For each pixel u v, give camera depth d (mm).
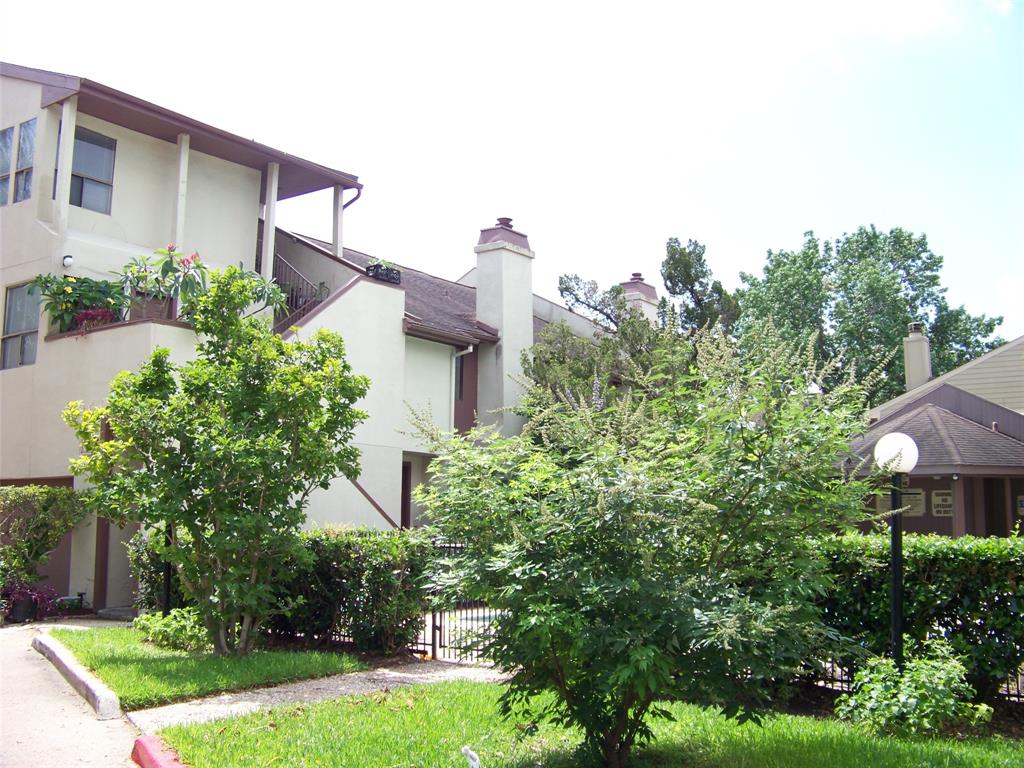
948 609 7574
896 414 19297
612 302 21312
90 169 16594
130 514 9648
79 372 14875
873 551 7852
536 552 5320
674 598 4965
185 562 9781
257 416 9977
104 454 9750
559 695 5723
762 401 5523
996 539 7637
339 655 10336
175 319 14977
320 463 10047
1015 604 7191
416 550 10586
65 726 7113
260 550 9844
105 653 9805
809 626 5312
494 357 21406
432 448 5965
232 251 18844
